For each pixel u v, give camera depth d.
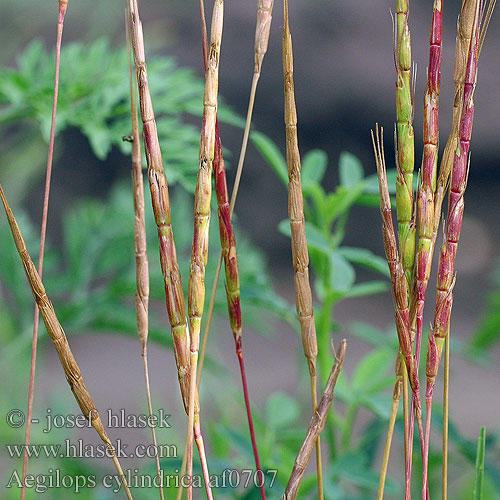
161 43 1.32
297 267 0.60
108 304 1.02
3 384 0.97
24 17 1.07
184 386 0.59
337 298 0.76
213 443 0.85
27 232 1.08
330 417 0.76
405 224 0.59
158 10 2.14
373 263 0.74
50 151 0.59
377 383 0.78
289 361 3.12
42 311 0.59
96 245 1.10
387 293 3.85
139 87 0.59
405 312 0.59
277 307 0.76
